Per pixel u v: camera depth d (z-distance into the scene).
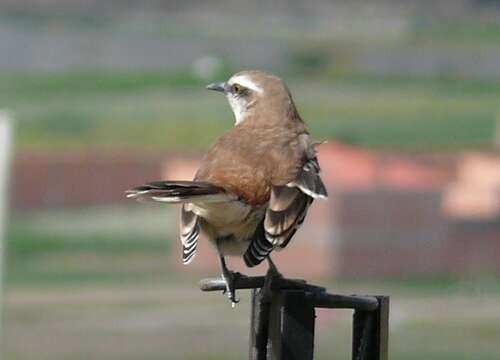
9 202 40.66
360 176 34.12
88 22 74.50
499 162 39.22
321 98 60.53
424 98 60.06
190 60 68.88
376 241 33.28
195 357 26.59
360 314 7.62
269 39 73.06
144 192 8.27
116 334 28.20
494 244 34.38
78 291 32.66
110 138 51.53
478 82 64.94
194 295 31.56
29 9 75.00
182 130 52.62
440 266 33.50
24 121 53.28
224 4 80.38
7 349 26.98
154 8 78.56
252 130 9.05
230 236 8.56
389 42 72.50
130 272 34.38
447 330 27.58
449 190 34.56
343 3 79.50
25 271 35.00
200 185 8.34
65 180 41.00
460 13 77.69
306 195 8.60
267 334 7.70
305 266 32.91
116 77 64.75
